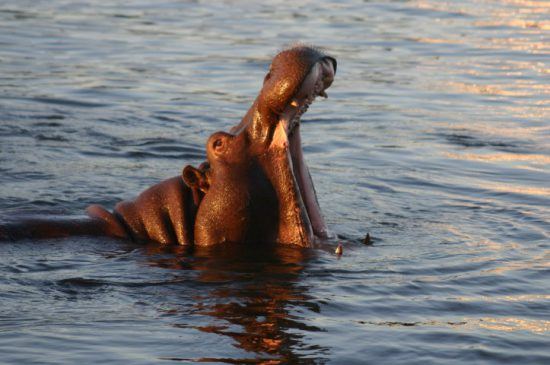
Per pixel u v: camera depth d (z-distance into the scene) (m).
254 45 35.62
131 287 12.16
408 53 34.75
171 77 30.06
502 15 43.47
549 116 25.61
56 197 16.92
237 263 13.20
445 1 47.91
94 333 10.46
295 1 48.03
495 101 27.47
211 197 13.92
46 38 36.28
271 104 13.09
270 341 10.30
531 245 14.55
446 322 11.02
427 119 25.23
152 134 22.92
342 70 31.55
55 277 12.46
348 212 16.67
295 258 13.42
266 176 13.77
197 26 39.88
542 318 11.23
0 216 14.46
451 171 20.06
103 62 32.19
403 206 17.20
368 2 47.62
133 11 43.94
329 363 9.72
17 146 21.02
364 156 21.30
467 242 14.72
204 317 11.04
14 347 9.98
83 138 22.23
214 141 13.84
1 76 29.19
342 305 11.53
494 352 10.11
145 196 14.71
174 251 13.81
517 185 18.92
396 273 12.91
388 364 9.73
